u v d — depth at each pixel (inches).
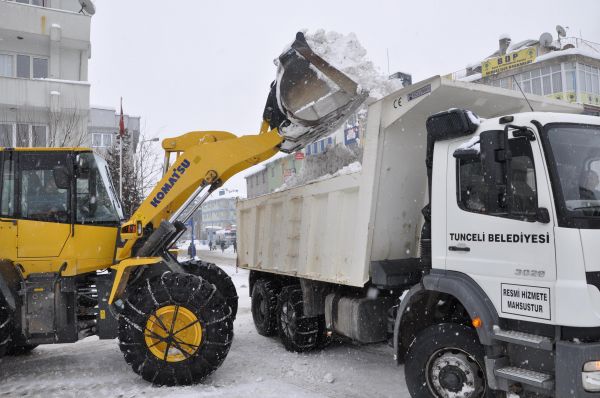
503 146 138.3
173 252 268.4
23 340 214.1
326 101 205.2
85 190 230.7
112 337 218.7
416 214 205.0
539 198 135.4
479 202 150.9
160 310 200.5
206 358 201.5
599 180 140.9
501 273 142.9
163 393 193.2
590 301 125.7
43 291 215.6
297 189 252.7
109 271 235.5
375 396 189.6
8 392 199.3
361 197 197.5
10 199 223.0
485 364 143.5
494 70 1224.8
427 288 161.5
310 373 220.4
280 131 220.1
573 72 1106.7
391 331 199.5
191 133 238.1
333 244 219.6
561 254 129.4
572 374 122.8
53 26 773.9
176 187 224.1
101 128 1227.2
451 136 159.3
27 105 708.7
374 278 194.9
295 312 252.2
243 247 334.0
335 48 204.8
